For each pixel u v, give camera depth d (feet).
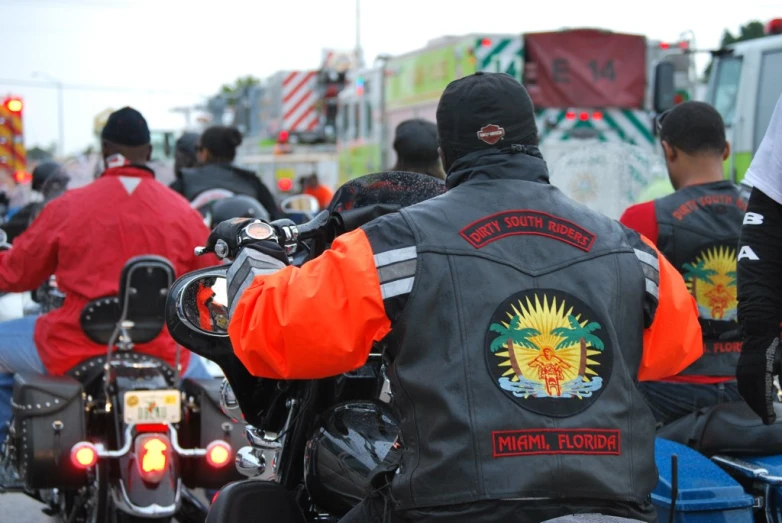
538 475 10.14
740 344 16.84
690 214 16.94
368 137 78.48
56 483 19.21
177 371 20.21
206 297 12.84
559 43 58.44
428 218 10.89
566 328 10.59
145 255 19.92
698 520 13.84
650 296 11.31
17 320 21.70
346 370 10.84
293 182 95.81
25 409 19.16
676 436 15.72
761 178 13.62
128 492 18.29
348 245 10.69
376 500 11.26
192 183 33.53
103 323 20.65
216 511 12.78
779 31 50.08
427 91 65.36
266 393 13.43
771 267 13.60
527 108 11.55
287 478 13.56
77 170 30.07
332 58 105.50
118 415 19.44
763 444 14.56
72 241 20.75
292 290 10.58
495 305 10.53
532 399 10.34
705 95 53.31
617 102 58.80
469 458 10.17
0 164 82.89
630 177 26.35
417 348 10.53
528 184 11.32
